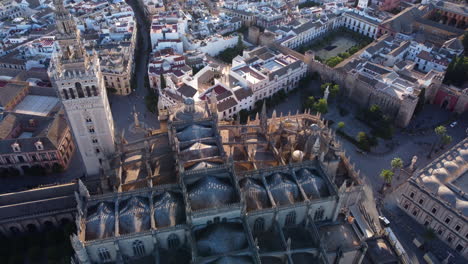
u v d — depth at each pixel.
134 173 109.56
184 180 92.75
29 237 114.00
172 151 112.50
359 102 185.88
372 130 168.00
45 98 175.88
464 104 174.75
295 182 98.00
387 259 100.56
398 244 114.62
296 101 190.00
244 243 84.06
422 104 170.88
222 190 88.75
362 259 101.38
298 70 195.25
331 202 95.81
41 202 113.94
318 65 199.75
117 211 88.25
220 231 84.38
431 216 121.19
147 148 110.06
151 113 177.75
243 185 95.00
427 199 120.62
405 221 126.88
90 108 108.31
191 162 99.44
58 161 143.62
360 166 148.00
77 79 100.94
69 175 144.00
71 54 102.56
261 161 108.88
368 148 154.62
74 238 78.00
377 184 140.00
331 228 99.88
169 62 197.62
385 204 132.12
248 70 187.88
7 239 114.50
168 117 122.50
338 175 118.69
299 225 98.12
